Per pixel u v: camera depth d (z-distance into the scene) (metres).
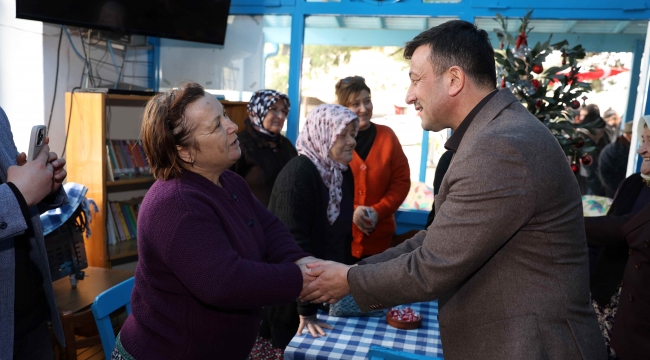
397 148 2.78
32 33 2.92
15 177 1.10
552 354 1.02
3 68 2.99
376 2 3.27
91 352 2.30
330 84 3.59
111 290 1.64
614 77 3.38
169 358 1.11
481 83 1.12
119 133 3.48
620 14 3.00
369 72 3.55
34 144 1.15
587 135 3.50
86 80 3.25
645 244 1.62
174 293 1.09
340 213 1.88
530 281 1.04
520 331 1.02
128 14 3.05
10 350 1.15
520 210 0.99
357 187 2.68
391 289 1.11
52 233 2.21
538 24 3.23
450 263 1.02
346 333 1.54
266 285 1.07
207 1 3.31
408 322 1.58
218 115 1.12
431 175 3.54
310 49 3.55
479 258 1.01
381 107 3.56
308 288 1.27
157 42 3.78
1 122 1.32
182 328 1.09
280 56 3.59
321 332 1.52
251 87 3.65
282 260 1.31
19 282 1.25
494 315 1.06
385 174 2.70
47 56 2.94
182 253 1.01
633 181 2.00
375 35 3.50
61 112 3.07
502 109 1.10
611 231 1.75
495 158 1.00
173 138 1.08
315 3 3.36
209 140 1.10
